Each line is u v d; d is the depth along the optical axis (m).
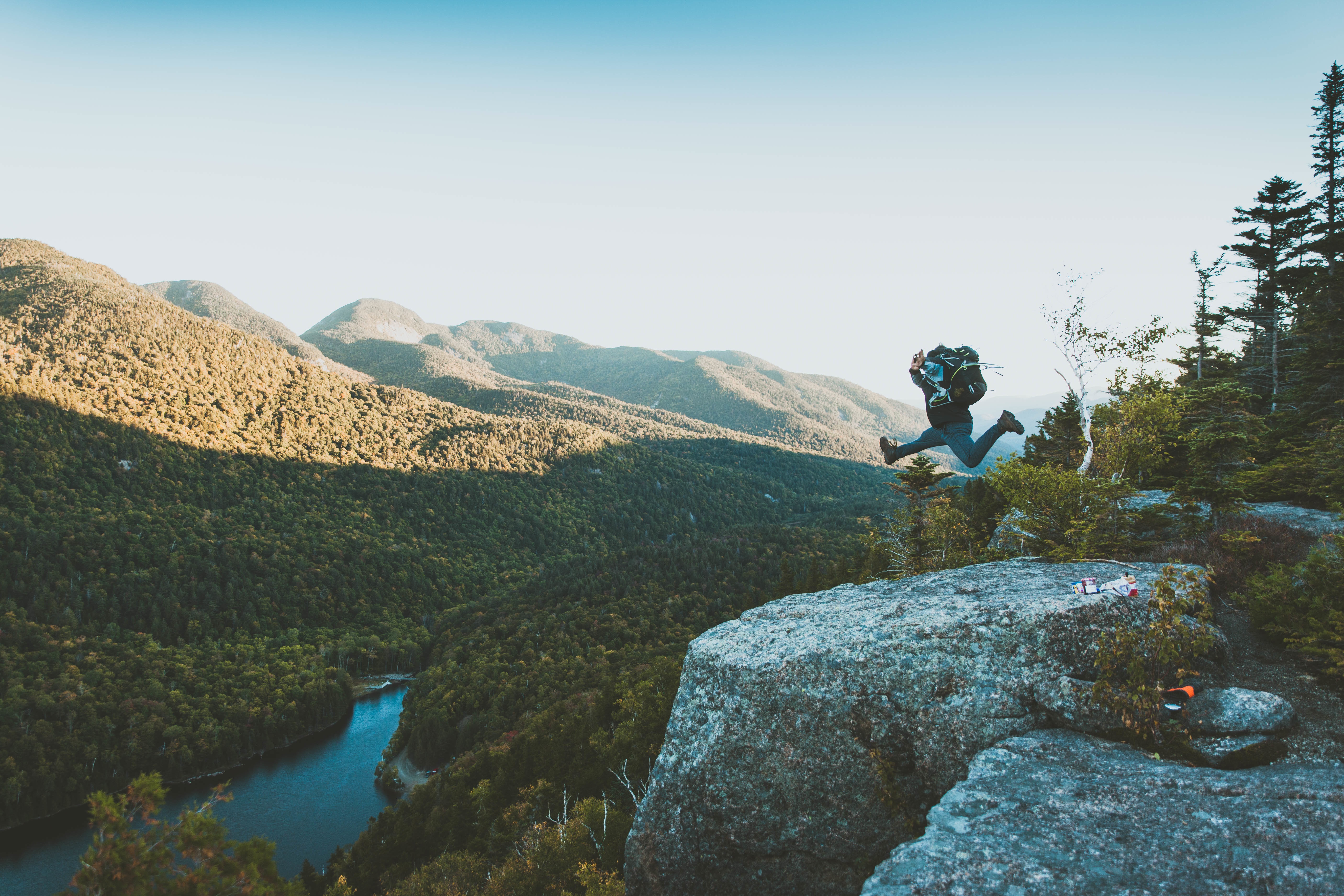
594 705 56.47
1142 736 5.62
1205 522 10.67
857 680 6.61
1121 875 3.95
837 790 6.47
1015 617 6.56
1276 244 31.42
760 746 6.84
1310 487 12.99
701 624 103.56
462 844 39.59
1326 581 6.93
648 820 7.44
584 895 24.05
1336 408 20.44
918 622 6.78
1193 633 6.37
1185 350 31.50
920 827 6.02
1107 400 13.26
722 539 143.75
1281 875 3.71
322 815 62.72
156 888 4.47
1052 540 11.12
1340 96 30.02
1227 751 5.23
